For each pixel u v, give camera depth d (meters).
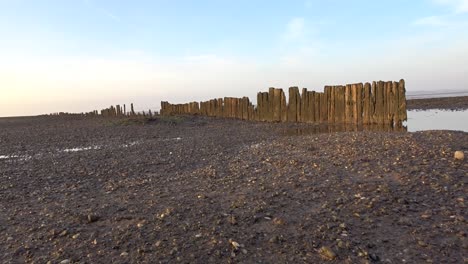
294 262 4.30
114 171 10.50
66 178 9.87
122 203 6.99
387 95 21.02
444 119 24.89
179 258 4.48
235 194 7.04
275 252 4.55
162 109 42.09
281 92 26.67
